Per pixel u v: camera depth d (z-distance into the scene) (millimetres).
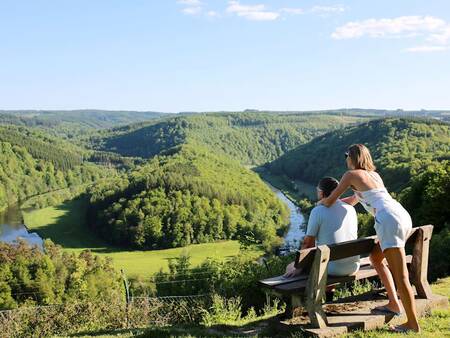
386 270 5422
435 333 4957
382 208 4875
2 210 135750
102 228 104125
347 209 5414
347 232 5359
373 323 5191
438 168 39406
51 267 55156
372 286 9039
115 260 84812
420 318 5477
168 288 46625
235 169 149625
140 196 106312
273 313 8102
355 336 4949
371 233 38156
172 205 100875
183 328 6633
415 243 5812
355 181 5059
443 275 12047
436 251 13383
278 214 101750
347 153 5281
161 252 92625
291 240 83188
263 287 5316
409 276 5926
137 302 11922
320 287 5023
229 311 8547
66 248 94562
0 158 164875
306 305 5133
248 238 34469
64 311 11984
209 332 6133
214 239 99500
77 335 7793
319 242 5391
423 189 40812
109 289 52156
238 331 6141
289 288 5062
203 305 10219
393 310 5387
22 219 121812
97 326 11406
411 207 41844
